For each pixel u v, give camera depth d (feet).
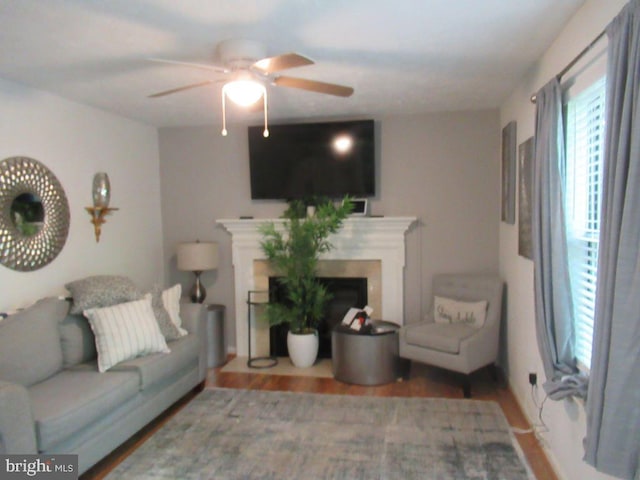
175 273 16.07
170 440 9.65
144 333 10.16
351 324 13.21
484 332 11.95
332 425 10.22
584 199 7.57
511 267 11.98
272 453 9.07
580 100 7.38
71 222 11.80
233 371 13.98
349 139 14.29
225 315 15.15
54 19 7.01
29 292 10.51
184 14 6.87
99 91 10.97
